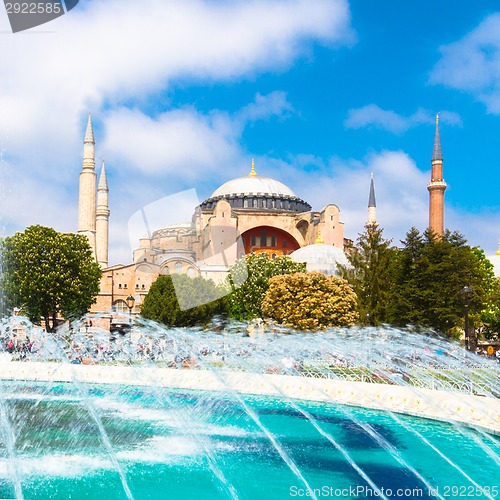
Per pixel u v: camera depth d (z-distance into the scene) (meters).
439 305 54.66
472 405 23.91
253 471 16.28
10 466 16.03
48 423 21.83
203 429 21.55
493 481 15.74
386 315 57.25
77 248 66.12
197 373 33.25
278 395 29.41
